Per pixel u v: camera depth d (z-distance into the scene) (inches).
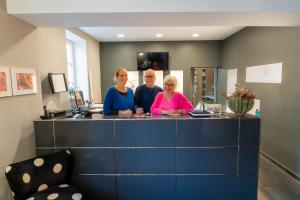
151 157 86.7
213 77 252.4
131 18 86.1
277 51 133.5
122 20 89.0
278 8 77.4
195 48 245.0
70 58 192.5
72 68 195.6
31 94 91.1
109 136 86.5
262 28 152.2
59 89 128.7
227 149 85.9
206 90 253.0
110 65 247.3
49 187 76.5
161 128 85.2
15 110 80.9
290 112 121.5
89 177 88.6
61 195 71.7
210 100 254.2
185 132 85.2
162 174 87.6
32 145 88.8
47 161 79.2
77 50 196.4
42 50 115.6
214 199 88.6
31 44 92.0
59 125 87.4
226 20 89.9
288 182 115.6
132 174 88.0
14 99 80.4
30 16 81.3
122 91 102.1
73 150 88.0
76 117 91.2
